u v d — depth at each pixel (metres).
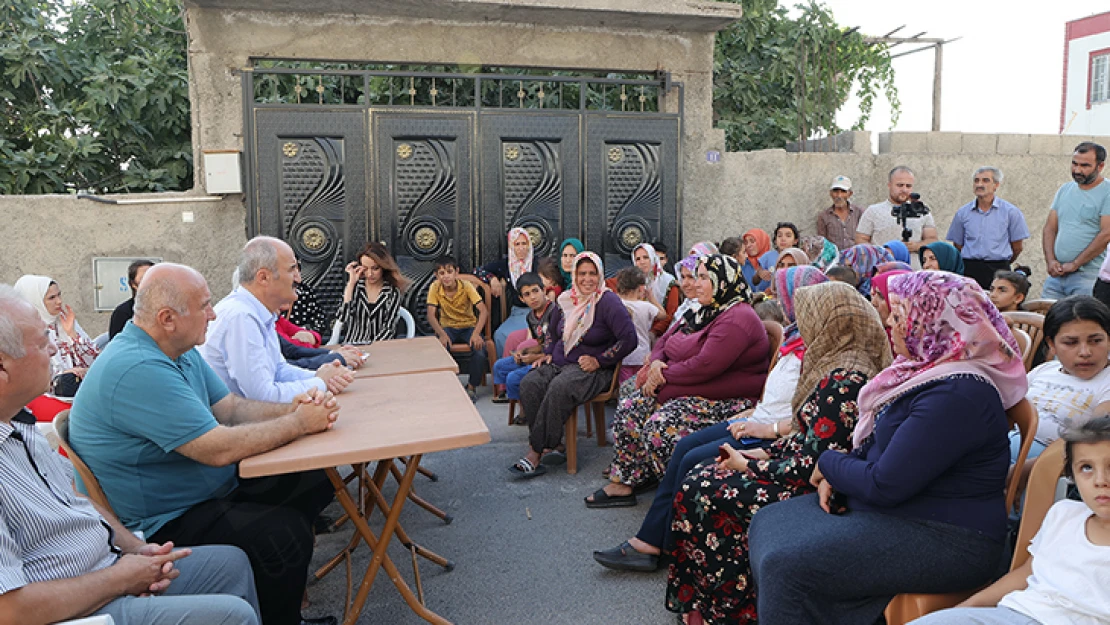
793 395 2.82
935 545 2.06
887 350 2.57
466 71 7.05
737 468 2.66
